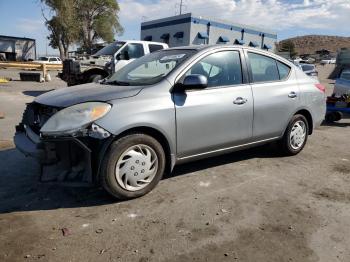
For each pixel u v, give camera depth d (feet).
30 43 166.20
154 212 11.76
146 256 9.35
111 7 173.27
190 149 13.74
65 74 45.73
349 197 13.38
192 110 13.44
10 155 17.42
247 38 147.02
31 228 10.62
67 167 11.73
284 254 9.55
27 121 13.85
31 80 61.46
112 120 11.57
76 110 11.53
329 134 25.00
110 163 11.76
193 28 129.39
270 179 14.98
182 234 10.44
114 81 14.73
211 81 14.44
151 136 12.77
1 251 9.43
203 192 13.43
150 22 146.20
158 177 13.05
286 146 17.75
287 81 17.46
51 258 9.18
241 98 15.06
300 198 13.16
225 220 11.32
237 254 9.51
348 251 9.75
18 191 13.26
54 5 153.17
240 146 15.64
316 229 10.90
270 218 11.53
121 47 43.88
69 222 11.02
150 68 14.69
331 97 31.12
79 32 165.89
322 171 16.24
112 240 10.05
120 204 12.28
